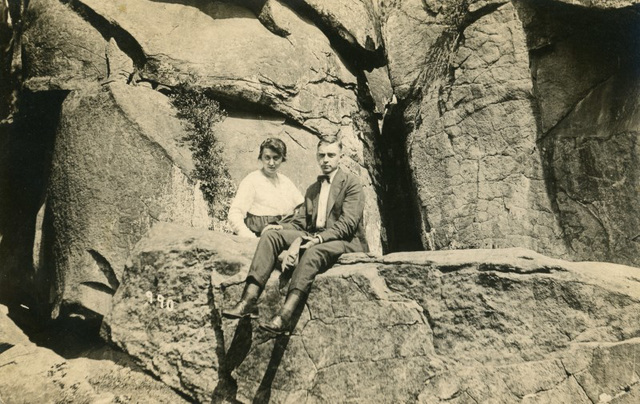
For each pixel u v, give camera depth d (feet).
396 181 33.81
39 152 31.58
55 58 29.43
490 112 29.76
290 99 30.76
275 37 31.50
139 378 20.75
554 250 27.81
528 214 28.37
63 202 26.71
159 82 29.01
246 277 18.94
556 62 29.35
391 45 33.37
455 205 29.73
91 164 26.68
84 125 27.30
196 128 28.53
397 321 18.22
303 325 19.12
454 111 30.55
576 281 17.28
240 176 28.68
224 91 29.58
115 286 25.29
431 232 30.14
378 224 31.45
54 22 29.71
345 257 19.52
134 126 27.14
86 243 25.77
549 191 28.40
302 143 30.60
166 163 27.09
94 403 19.89
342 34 32.99
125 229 25.96
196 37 30.48
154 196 26.61
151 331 20.79
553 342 17.06
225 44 30.48
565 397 16.58
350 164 31.27
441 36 32.17
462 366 17.42
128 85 28.37
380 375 17.98
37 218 28.58
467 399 17.06
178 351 20.29
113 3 29.96
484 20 30.55
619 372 16.51
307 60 31.71
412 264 18.69
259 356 19.45
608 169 27.50
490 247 28.63
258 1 31.68
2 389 20.34
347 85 33.06
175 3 31.22
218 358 19.93
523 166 28.91
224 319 20.04
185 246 21.21
